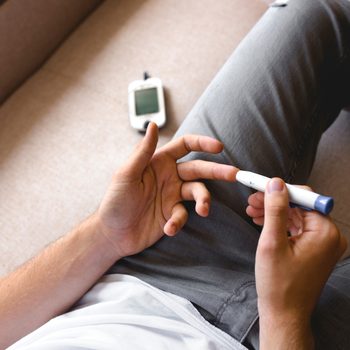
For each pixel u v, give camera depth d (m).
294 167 0.63
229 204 0.59
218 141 0.57
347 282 0.54
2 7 0.88
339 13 0.69
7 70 0.93
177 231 0.54
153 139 0.52
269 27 0.70
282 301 0.44
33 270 0.59
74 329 0.52
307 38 0.66
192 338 0.49
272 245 0.42
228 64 0.71
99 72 0.94
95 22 1.03
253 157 0.60
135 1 1.03
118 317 0.51
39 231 0.77
